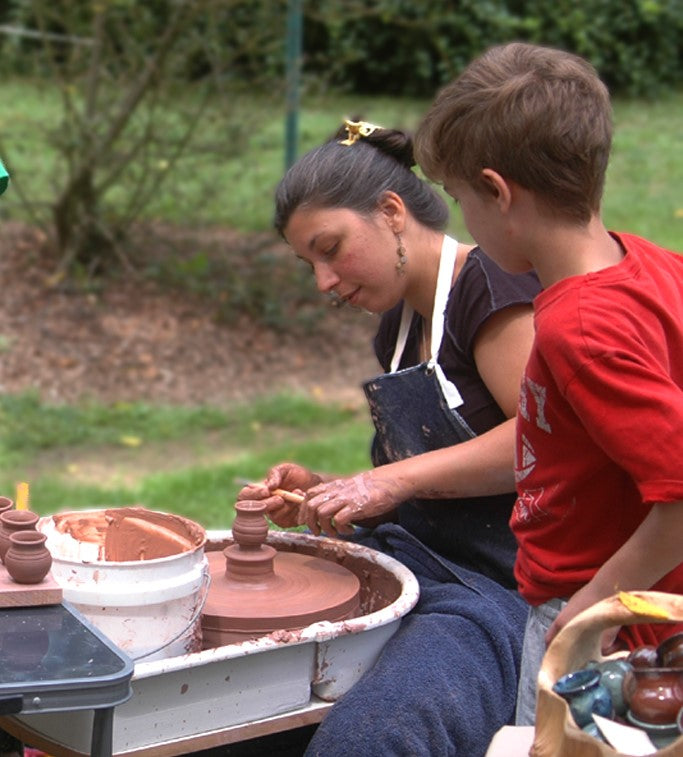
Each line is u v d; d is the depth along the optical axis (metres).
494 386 3.19
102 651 2.35
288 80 10.16
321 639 2.77
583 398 2.31
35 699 2.20
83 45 10.00
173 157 9.84
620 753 1.96
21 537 2.56
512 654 3.02
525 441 2.60
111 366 8.96
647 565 2.34
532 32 17.38
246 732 2.74
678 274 2.58
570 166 2.43
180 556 2.71
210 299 10.02
